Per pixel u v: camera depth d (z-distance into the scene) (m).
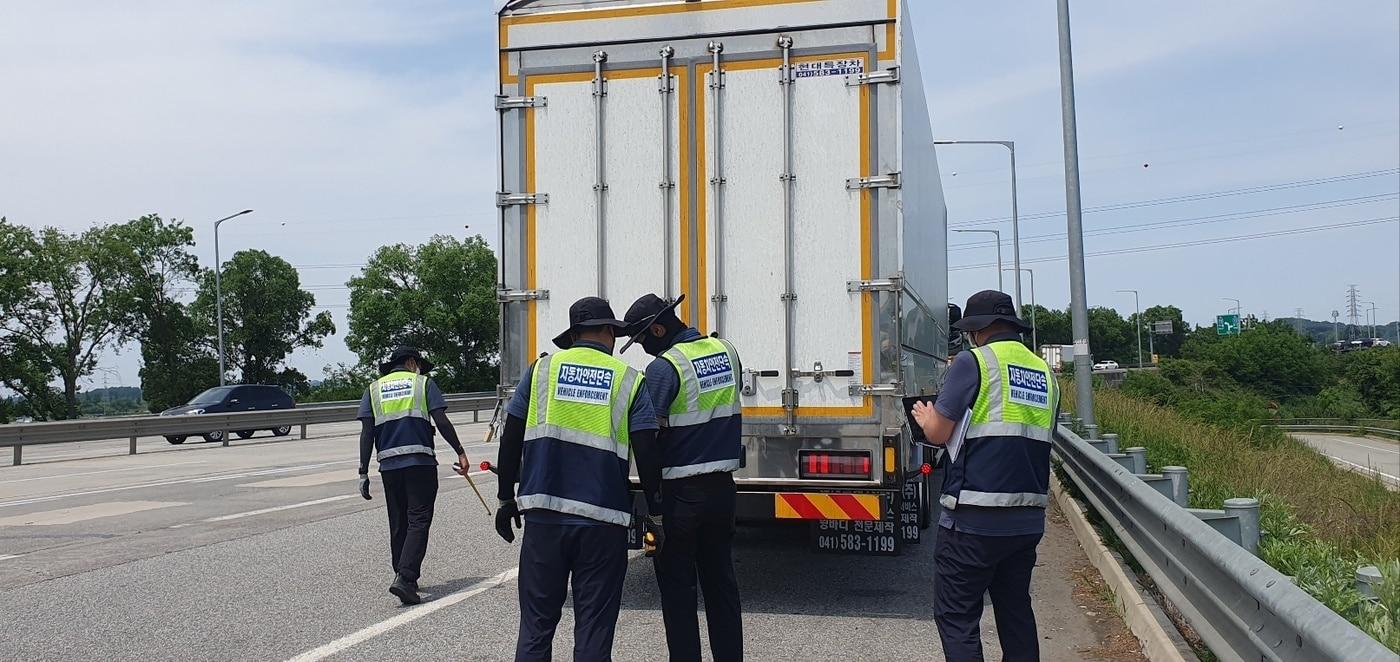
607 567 4.45
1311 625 3.17
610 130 7.02
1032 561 4.66
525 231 7.09
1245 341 94.31
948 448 4.57
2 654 5.99
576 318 4.68
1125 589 6.71
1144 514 6.61
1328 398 81.50
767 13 6.82
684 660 5.22
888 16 6.68
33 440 19.95
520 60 7.12
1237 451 17.98
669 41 6.95
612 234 6.99
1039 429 4.54
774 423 6.73
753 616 6.98
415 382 7.46
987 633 6.62
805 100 6.79
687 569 5.25
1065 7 15.20
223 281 71.06
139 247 65.94
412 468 7.33
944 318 13.16
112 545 9.58
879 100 6.70
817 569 8.52
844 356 6.68
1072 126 15.22
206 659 5.91
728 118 6.87
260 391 29.86
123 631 6.50
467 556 9.11
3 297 57.84
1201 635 4.78
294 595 7.53
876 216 6.68
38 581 7.98
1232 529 6.14
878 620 6.87
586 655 4.38
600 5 7.02
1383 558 7.51
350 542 9.73
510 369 7.07
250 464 18.59
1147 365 93.62
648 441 4.59
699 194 6.89
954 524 4.52
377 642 6.27
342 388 77.62
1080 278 15.20
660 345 5.55
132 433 22.25
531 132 7.11
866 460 6.62
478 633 6.48
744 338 6.80
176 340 67.44
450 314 69.81
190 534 10.20
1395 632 4.41
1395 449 54.09
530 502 4.44
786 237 6.76
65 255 61.66
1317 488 14.23
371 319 70.19
